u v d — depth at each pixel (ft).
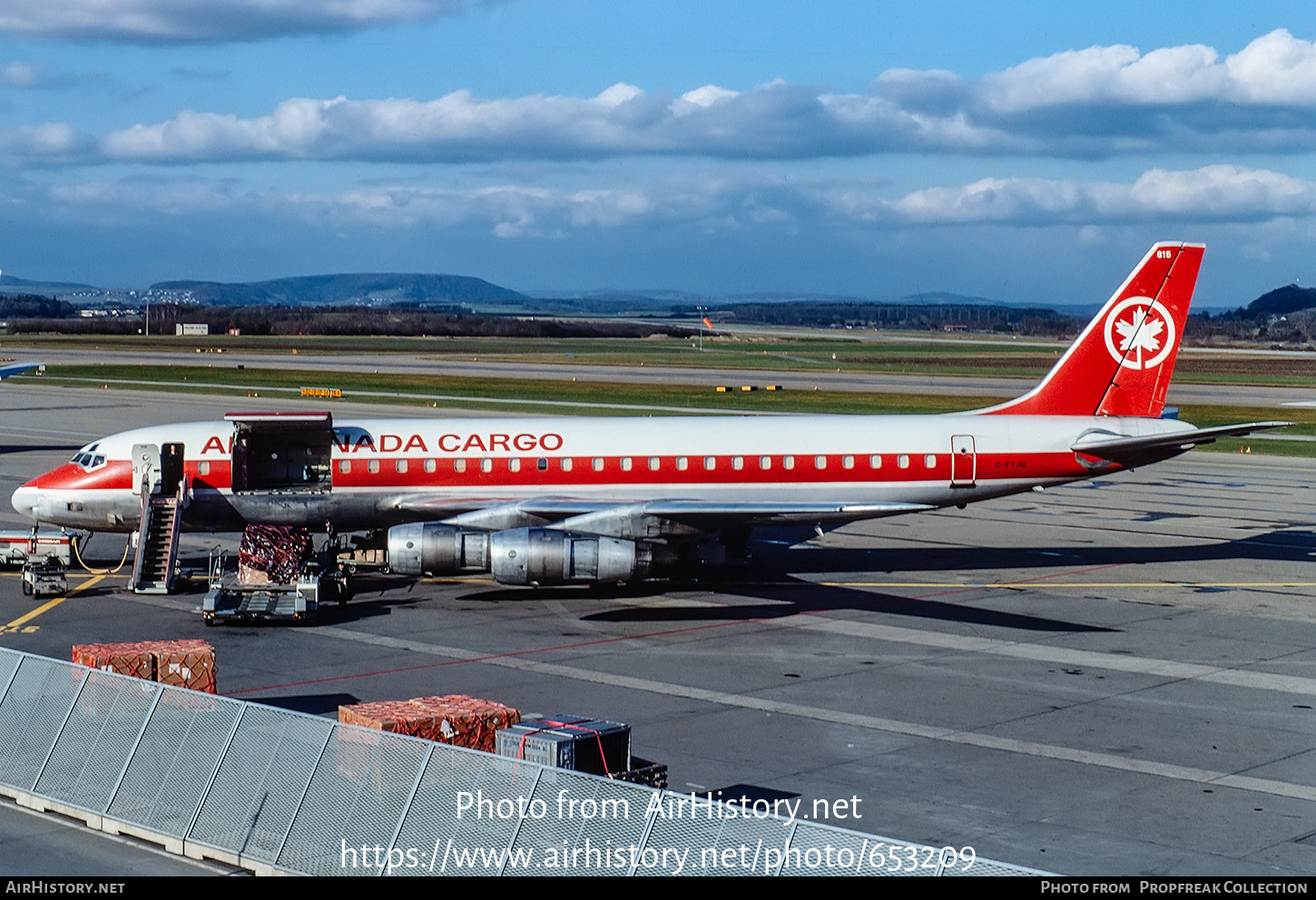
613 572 137.49
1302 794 86.02
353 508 158.61
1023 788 86.53
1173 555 179.01
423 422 163.12
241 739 75.36
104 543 185.06
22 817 80.23
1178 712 104.78
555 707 104.78
